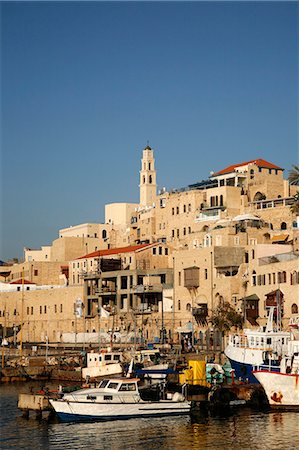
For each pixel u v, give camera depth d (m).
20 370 135.00
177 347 145.12
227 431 83.62
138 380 91.56
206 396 94.31
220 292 158.12
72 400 89.75
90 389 91.56
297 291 140.12
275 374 93.19
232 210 193.50
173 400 91.69
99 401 89.50
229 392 96.12
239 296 155.50
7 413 96.31
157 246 192.50
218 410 94.50
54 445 79.19
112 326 177.25
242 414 92.62
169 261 191.12
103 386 91.12
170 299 173.75
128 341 168.88
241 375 107.00
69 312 198.00
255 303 150.00
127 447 78.12
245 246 161.75
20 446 78.88
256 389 97.81
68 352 153.62
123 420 89.56
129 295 183.12
